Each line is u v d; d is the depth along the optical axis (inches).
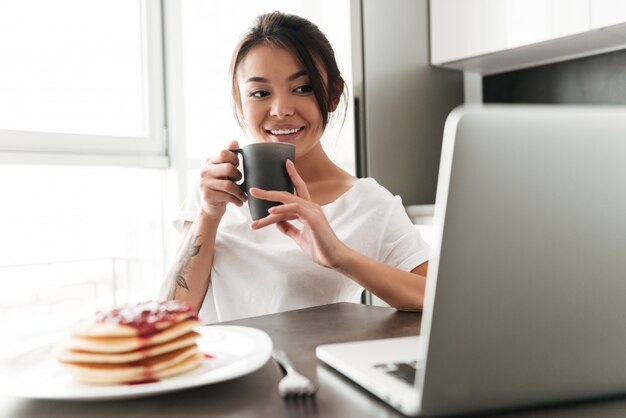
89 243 97.4
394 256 49.3
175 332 22.4
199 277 46.1
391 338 29.2
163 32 104.4
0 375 22.1
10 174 88.7
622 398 18.9
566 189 16.8
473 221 16.3
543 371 17.7
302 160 52.8
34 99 90.7
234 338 27.1
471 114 15.9
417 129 103.5
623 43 87.8
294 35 45.8
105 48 98.8
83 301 97.3
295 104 46.1
